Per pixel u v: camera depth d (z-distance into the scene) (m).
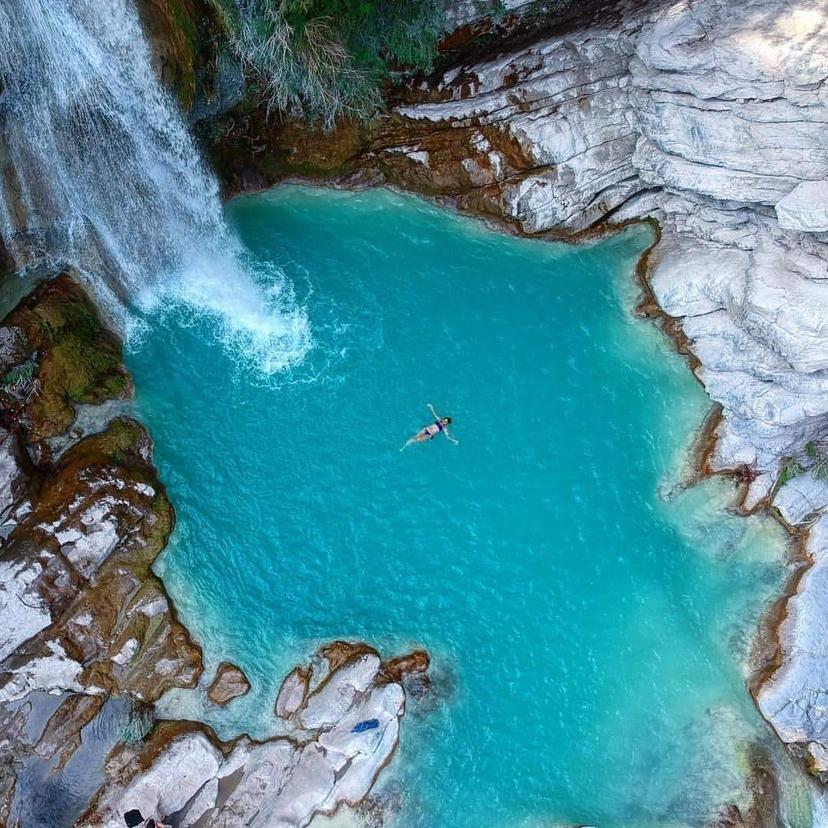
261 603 27.45
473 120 31.73
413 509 29.12
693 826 25.06
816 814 25.59
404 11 29.06
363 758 25.30
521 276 32.75
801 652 26.62
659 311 31.70
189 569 27.42
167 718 25.83
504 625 27.80
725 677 27.33
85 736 25.30
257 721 26.06
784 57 25.08
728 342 29.81
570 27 30.83
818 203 25.77
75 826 24.14
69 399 27.91
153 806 24.33
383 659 26.91
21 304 27.95
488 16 30.95
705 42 26.89
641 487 29.64
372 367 31.08
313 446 29.73
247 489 28.89
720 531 29.00
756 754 26.11
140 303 30.97
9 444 25.80
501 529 28.98
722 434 29.58
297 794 24.83
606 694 27.11
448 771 25.95
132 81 25.72
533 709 26.86
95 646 25.44
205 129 30.62
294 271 32.38
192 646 26.25
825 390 27.19
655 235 32.91
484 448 30.02
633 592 28.33
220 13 26.38
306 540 28.45
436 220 33.50
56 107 25.09
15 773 24.81
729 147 27.61
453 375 31.11
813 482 28.94
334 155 32.97
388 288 32.38
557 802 25.72
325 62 28.06
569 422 30.48
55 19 22.98
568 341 31.77
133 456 28.09
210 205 31.62
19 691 24.73
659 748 26.42
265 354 30.92
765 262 28.14
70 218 28.02
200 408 29.81
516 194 32.00
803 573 27.91
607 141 31.11
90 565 25.81
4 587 24.59
